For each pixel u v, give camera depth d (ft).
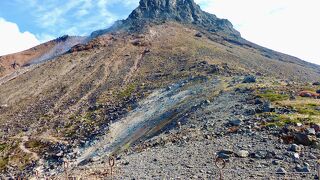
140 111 329.72
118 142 263.49
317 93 183.01
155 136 199.11
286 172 86.33
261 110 157.58
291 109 150.41
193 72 477.36
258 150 106.63
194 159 110.73
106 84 554.46
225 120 159.02
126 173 110.42
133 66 632.38
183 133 160.25
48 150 337.52
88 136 325.01
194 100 265.34
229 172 91.76
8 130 438.81
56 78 653.30
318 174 75.92
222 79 316.81
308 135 109.70
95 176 114.42
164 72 547.49
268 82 258.78
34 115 485.15
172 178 94.79
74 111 457.27
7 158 340.39
